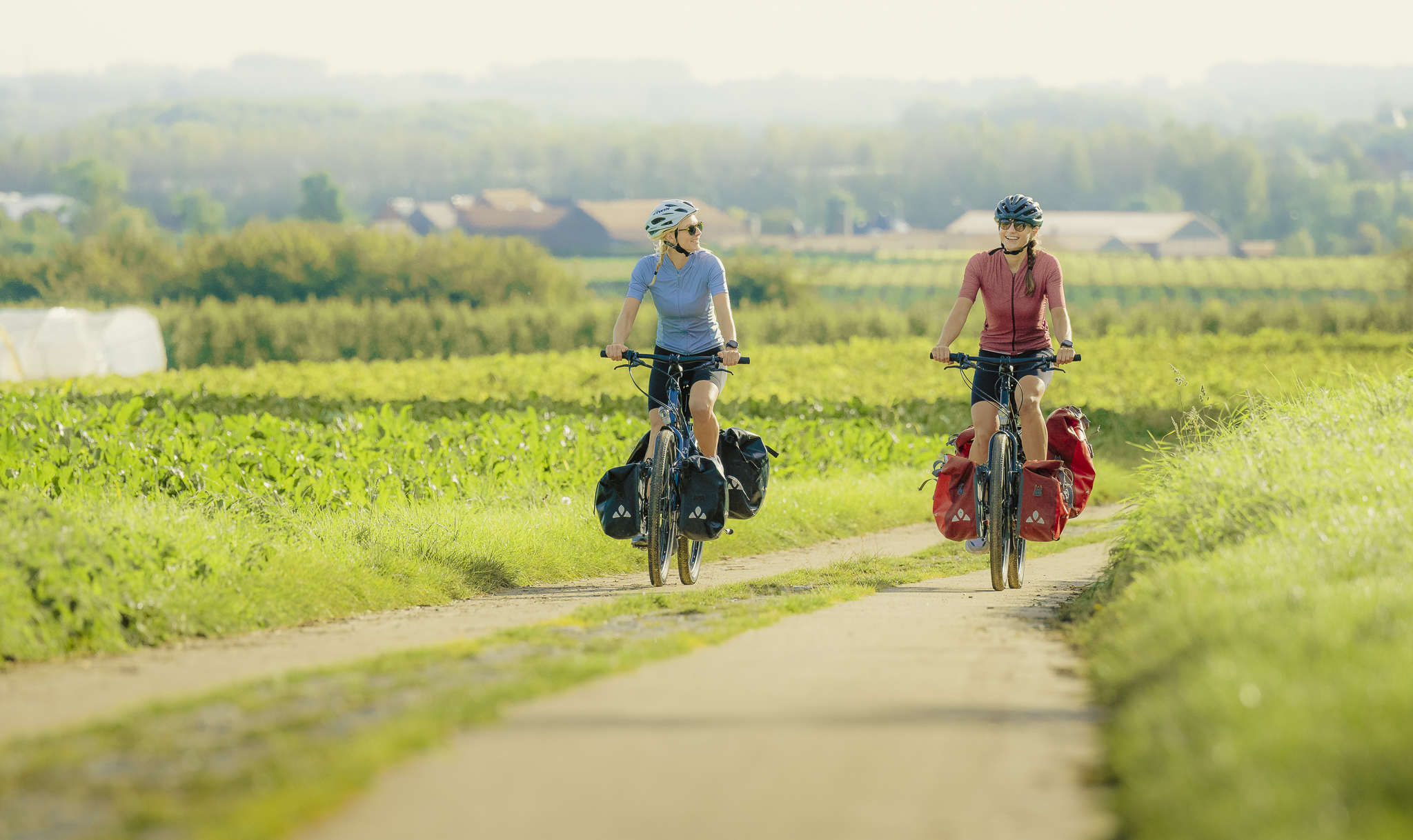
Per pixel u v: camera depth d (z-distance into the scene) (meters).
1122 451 87.94
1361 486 24.19
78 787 12.24
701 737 13.23
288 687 16.64
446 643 20.69
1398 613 15.96
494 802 11.14
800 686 16.11
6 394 61.16
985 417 30.50
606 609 25.16
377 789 11.54
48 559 22.44
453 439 53.84
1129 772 11.27
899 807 10.94
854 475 62.03
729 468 32.59
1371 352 182.88
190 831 10.76
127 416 51.19
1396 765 10.42
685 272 31.23
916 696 15.48
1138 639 16.92
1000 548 29.88
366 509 39.25
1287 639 14.56
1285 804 9.72
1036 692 15.80
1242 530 24.30
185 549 26.25
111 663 20.67
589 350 192.88
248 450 44.03
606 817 10.75
